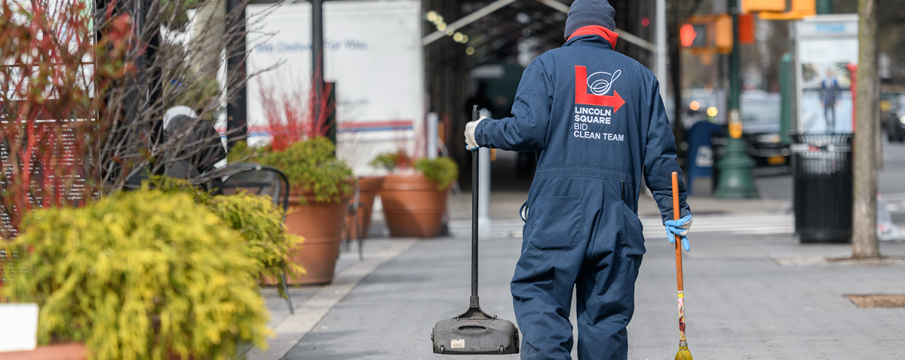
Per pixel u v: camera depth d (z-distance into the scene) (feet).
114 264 8.75
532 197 11.72
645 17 69.21
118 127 12.57
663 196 12.01
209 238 9.34
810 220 33.17
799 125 46.39
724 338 17.61
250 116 40.63
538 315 11.30
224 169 14.64
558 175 11.51
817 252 30.76
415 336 17.94
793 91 48.75
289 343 17.29
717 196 57.16
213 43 13.56
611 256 11.42
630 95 11.73
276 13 48.34
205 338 8.95
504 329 12.64
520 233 40.65
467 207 55.83
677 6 85.76
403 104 49.80
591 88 11.60
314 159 24.03
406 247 36.01
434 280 25.99
